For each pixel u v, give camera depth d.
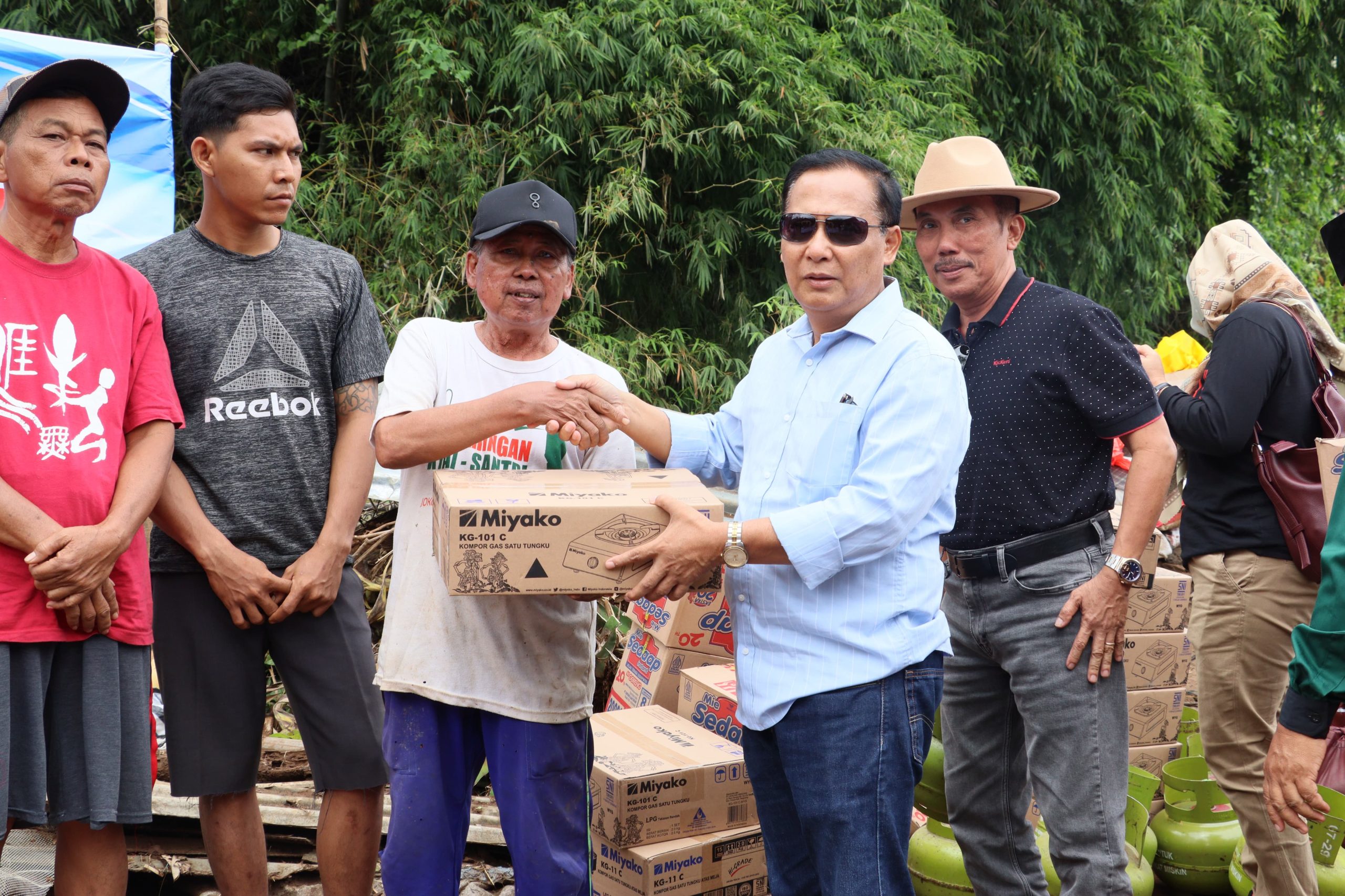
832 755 1.91
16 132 2.04
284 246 2.47
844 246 1.97
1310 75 10.25
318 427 2.45
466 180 6.21
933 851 2.91
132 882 2.91
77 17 6.42
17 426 2.01
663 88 6.13
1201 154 9.13
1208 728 2.79
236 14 7.17
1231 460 2.75
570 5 6.39
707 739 2.93
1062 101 8.48
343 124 6.82
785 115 6.33
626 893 2.66
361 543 4.02
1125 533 2.39
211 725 2.37
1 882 2.67
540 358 2.32
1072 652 2.38
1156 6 8.44
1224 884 3.10
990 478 2.48
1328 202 11.27
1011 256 2.63
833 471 1.97
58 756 2.06
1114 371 2.40
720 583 2.02
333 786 2.42
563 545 1.89
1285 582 2.66
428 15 6.42
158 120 3.58
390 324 5.87
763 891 2.78
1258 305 2.72
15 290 2.05
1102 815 2.36
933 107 7.04
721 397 6.39
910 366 1.93
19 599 1.99
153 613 2.38
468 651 2.19
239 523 2.37
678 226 6.55
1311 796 1.85
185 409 2.36
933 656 2.02
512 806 2.22
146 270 2.37
